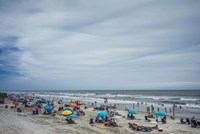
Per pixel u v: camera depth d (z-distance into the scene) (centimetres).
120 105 5447
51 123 2391
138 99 8050
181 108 4716
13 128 2066
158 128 2216
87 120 2680
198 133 2012
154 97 9419
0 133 1842
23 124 2295
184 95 11150
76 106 3828
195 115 3494
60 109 3616
